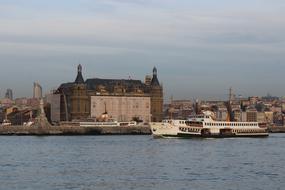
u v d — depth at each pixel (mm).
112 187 119750
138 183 125500
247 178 134000
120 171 148250
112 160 181500
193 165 164250
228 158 188875
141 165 164375
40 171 148625
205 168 155750
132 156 198375
